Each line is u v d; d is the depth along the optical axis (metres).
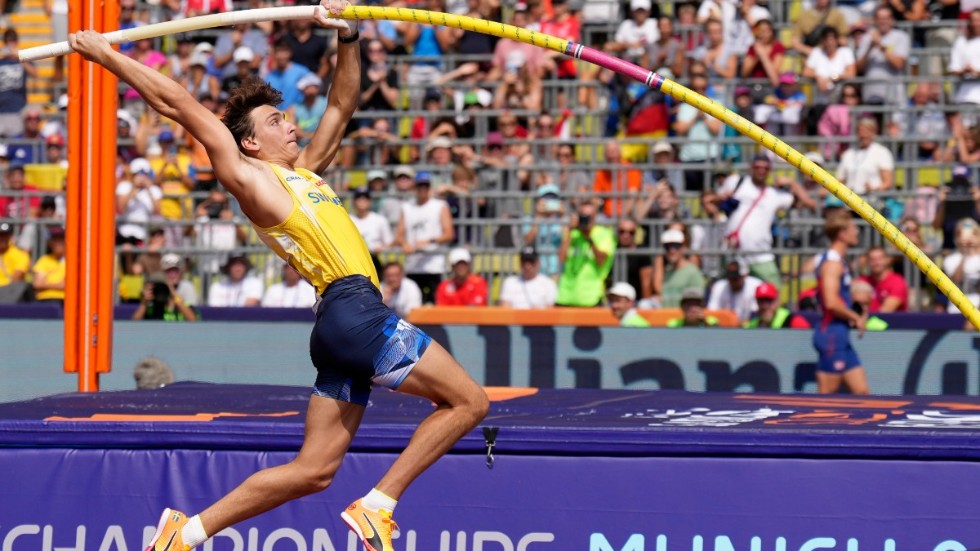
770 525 14.48
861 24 36.97
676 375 27.84
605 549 14.70
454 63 39.19
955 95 36.25
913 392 27.22
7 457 15.30
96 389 21.69
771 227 31.62
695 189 34.94
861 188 33.56
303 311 30.88
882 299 29.83
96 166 21.52
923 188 33.84
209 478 15.10
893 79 35.88
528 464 14.86
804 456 14.52
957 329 27.27
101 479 15.20
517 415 16.59
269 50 39.62
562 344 28.27
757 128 14.48
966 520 14.18
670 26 36.47
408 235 33.09
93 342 21.58
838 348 26.05
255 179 12.74
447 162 35.81
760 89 35.72
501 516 14.84
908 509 14.32
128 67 12.69
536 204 34.12
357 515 12.77
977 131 34.59
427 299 32.66
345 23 14.11
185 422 15.17
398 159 37.16
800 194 32.44
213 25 14.04
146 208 35.25
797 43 37.78
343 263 12.84
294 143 13.62
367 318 12.65
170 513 13.22
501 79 38.44
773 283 30.75
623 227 31.77
